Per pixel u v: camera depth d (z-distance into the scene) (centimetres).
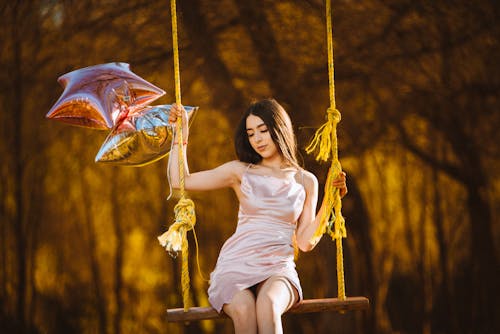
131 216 1322
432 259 1239
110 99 474
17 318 1164
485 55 1078
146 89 482
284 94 1120
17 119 1131
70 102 469
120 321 1331
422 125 1141
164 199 1331
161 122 471
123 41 1146
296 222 439
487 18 1071
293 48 1128
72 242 1251
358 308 429
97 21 1139
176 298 1367
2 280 1156
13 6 1112
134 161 474
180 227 423
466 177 1120
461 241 1195
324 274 1016
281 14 1131
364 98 1130
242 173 434
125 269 1355
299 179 438
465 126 1106
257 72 1176
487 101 1090
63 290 1264
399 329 1220
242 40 1166
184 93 1199
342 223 440
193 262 1354
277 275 409
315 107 1118
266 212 423
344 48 1117
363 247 1033
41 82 1128
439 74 1098
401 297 1232
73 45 1131
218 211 1345
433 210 1221
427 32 1095
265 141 436
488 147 1103
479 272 1129
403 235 1239
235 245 421
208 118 1251
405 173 1209
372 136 1139
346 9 1113
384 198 1210
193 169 1283
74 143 1198
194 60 1169
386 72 1111
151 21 1149
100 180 1266
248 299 398
